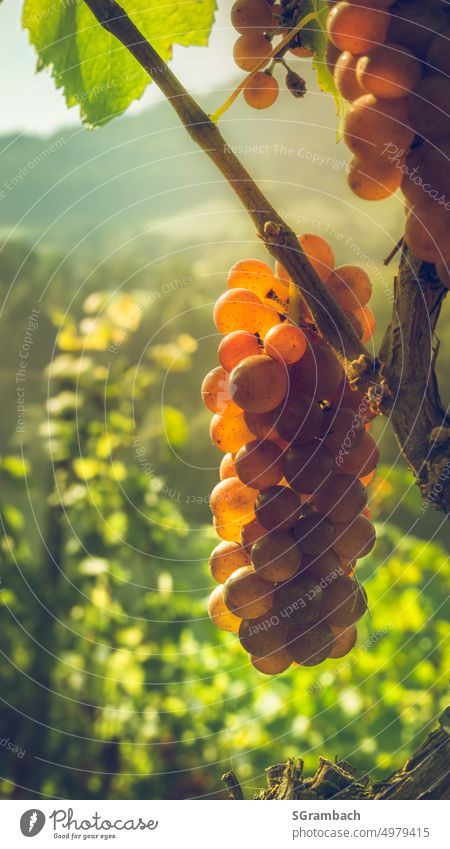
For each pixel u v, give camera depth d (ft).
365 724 3.89
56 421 4.70
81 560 4.58
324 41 1.67
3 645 4.40
